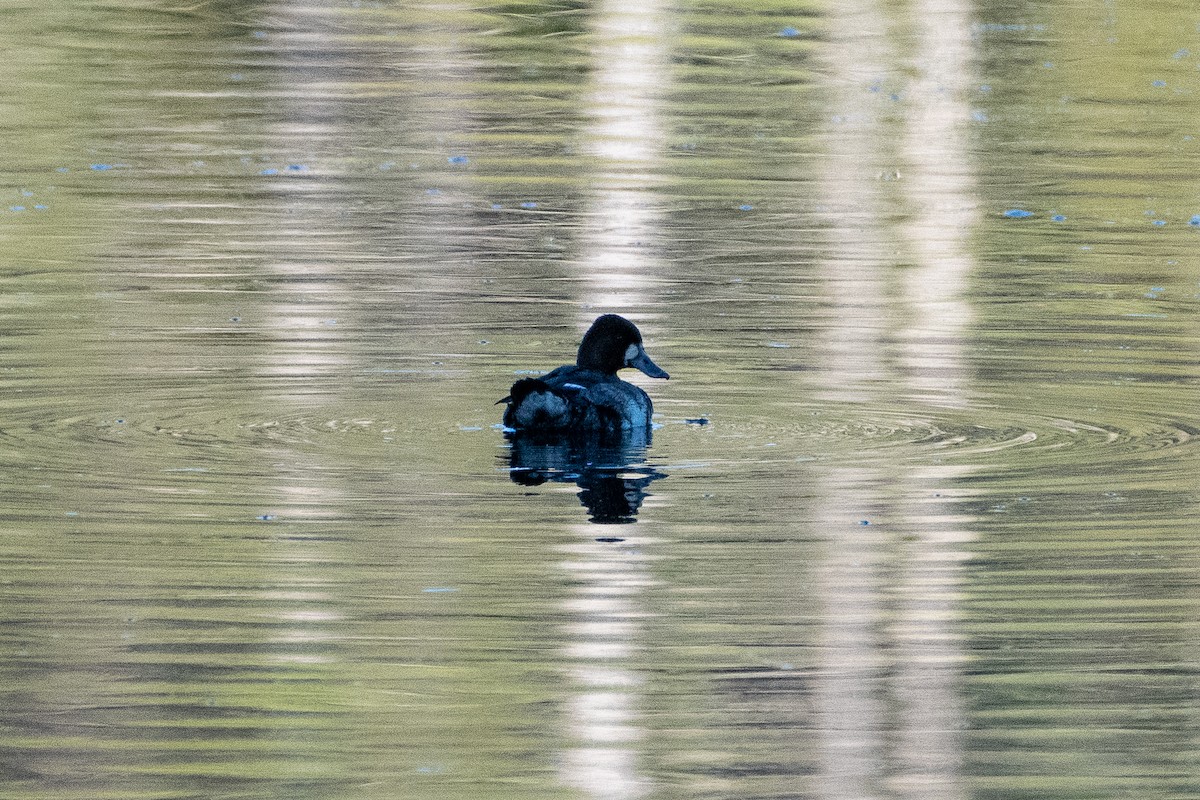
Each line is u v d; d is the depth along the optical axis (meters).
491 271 29.86
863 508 18.77
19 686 14.52
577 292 28.56
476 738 13.82
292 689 14.56
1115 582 16.84
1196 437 21.25
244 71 45.72
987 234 33.03
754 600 16.39
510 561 17.22
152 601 16.17
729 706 14.43
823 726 14.13
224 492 18.95
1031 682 14.88
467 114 42.41
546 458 20.28
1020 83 45.72
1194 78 46.28
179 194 35.09
